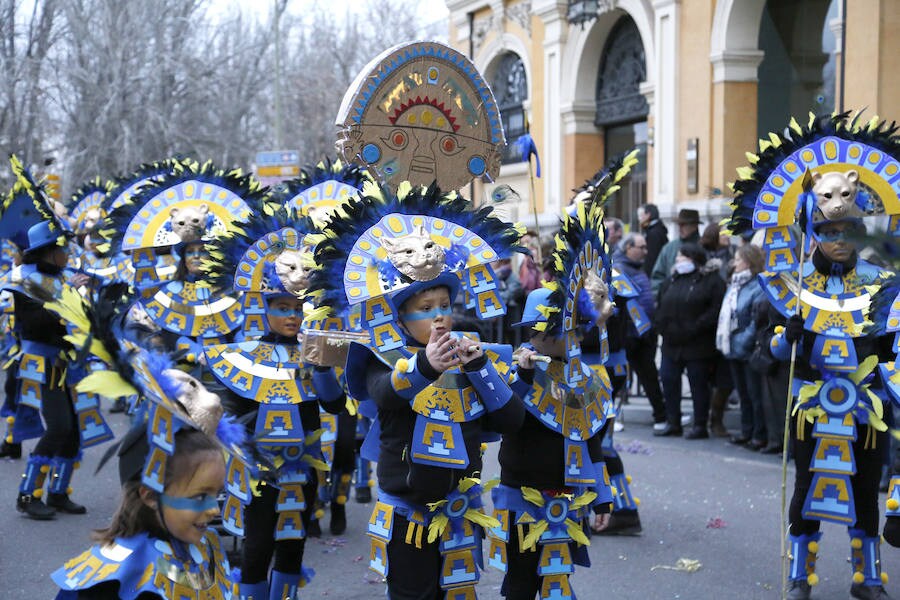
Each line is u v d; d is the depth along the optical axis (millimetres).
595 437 4258
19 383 6867
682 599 5191
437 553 3643
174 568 2531
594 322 4137
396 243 3574
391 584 3623
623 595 5270
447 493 3584
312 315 3785
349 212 3602
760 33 16016
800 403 4840
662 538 6309
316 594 5348
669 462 8430
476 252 3771
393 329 3607
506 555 4133
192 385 2555
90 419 7055
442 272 3586
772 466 8211
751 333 8484
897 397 4523
